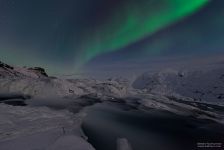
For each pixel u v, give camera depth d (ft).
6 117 44.19
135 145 42.55
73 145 32.48
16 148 29.63
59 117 52.60
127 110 79.56
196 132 54.80
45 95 89.81
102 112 72.23
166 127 58.44
